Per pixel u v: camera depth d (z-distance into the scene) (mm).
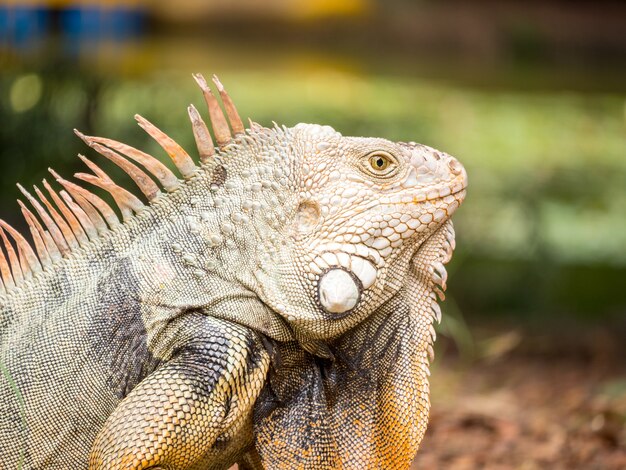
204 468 4957
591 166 22750
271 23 28719
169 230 4961
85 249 5043
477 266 16359
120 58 22266
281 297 4801
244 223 4875
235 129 5070
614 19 30344
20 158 13648
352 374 5051
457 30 29688
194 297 4805
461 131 24297
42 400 4766
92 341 4809
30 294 4961
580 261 17344
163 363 4750
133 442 4473
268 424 4934
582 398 9891
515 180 19500
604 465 7711
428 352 5125
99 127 14086
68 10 24047
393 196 4883
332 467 4996
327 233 4824
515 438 8523
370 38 29406
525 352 12594
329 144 4926
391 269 4941
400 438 5027
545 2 31266
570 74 29047
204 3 28000
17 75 14750
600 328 13375
